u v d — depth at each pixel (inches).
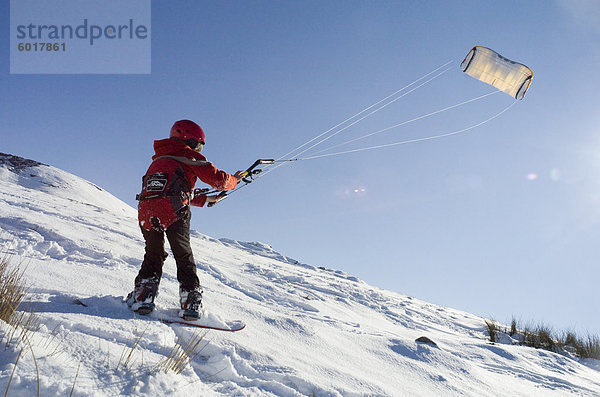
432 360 153.7
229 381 96.2
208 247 439.8
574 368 218.8
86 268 158.6
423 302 509.7
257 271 367.6
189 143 127.4
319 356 128.8
